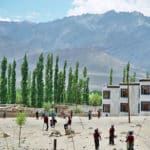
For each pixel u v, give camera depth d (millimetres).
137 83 122625
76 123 88812
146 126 79438
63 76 171875
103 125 83625
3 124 88438
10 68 161875
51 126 82750
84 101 176750
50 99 167750
